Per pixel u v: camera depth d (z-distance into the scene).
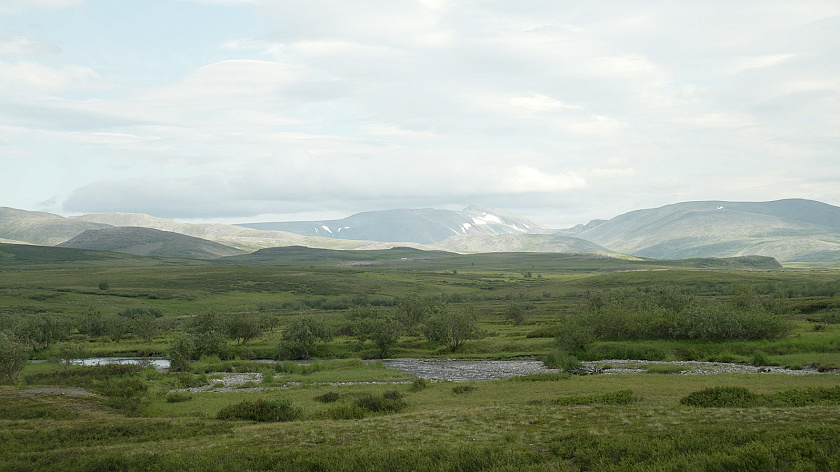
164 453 30.30
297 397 59.72
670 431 28.08
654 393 49.81
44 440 35.53
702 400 39.78
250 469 25.61
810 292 192.75
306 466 25.38
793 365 68.81
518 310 149.12
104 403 52.31
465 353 104.19
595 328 100.12
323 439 32.88
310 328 110.25
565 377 64.19
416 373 80.81
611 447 24.92
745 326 87.19
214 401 57.41
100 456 29.47
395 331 109.06
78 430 38.25
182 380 74.06
